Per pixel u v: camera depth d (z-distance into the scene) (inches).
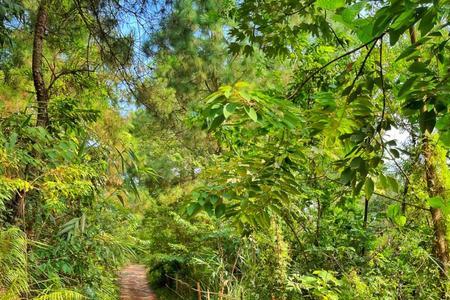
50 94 165.8
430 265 121.7
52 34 169.9
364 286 114.2
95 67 174.9
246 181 56.0
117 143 189.2
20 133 113.4
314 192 133.2
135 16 156.7
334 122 51.1
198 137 259.4
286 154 57.4
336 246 144.7
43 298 98.0
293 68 160.9
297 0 80.0
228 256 177.5
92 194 141.9
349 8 38.5
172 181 311.6
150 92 188.2
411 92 40.9
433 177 112.7
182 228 268.5
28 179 122.4
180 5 180.7
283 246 137.1
